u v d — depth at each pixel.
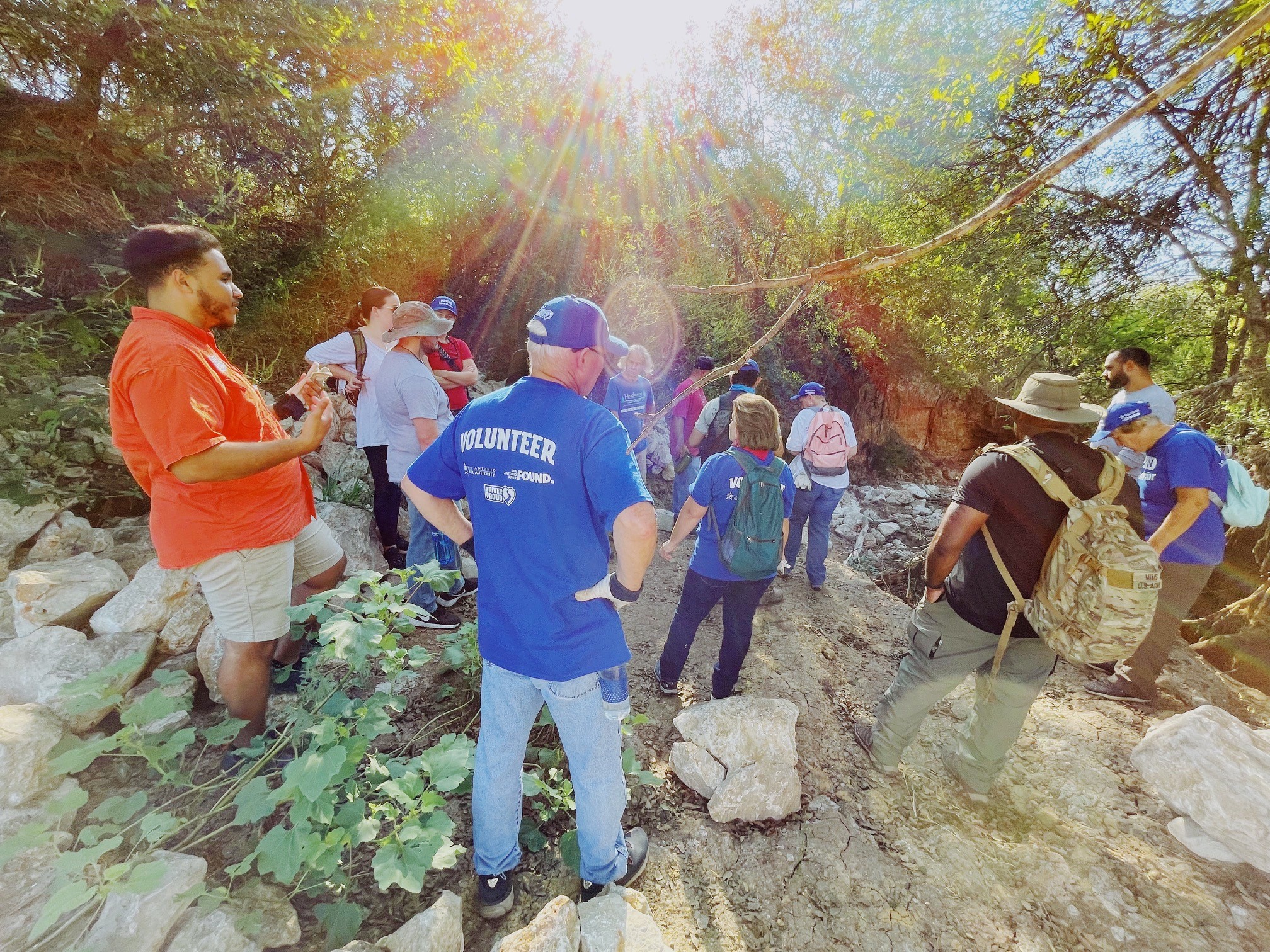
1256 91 5.29
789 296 7.54
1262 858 2.12
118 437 1.74
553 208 6.66
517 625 1.49
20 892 1.48
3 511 2.71
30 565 2.47
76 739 1.85
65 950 1.36
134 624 2.32
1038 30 5.65
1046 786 2.55
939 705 3.03
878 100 7.55
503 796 1.66
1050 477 1.96
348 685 2.40
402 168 5.52
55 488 2.81
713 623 3.71
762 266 7.59
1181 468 2.84
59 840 1.60
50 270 3.44
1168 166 6.15
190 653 2.41
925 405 8.55
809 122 7.94
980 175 7.08
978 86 6.31
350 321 3.36
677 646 2.80
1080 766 2.66
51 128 3.38
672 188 7.34
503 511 1.45
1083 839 2.29
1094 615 1.85
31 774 1.69
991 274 7.29
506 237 6.62
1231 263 5.90
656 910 1.87
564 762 2.29
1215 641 4.37
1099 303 6.88
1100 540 1.88
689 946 1.78
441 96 5.62
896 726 2.45
